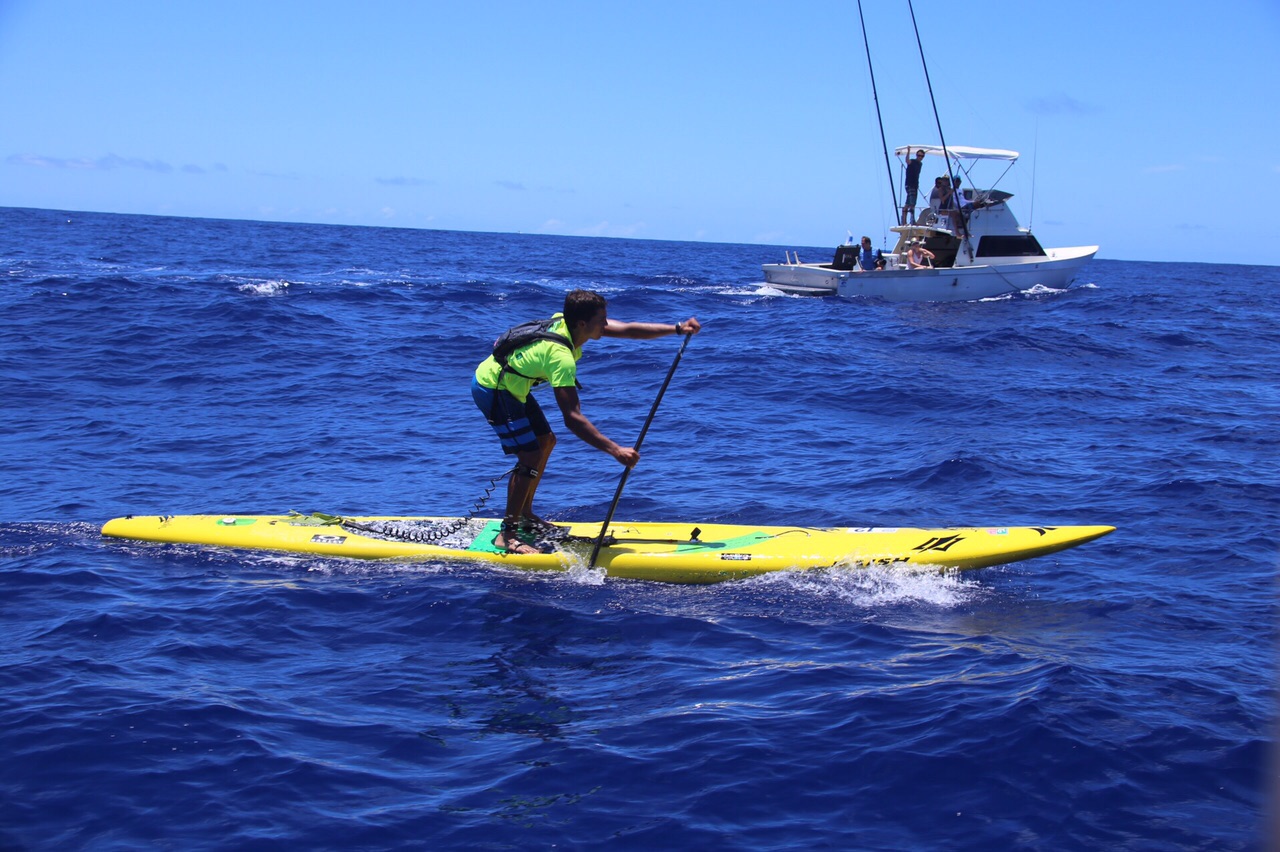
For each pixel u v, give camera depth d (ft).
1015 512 23.84
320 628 16.01
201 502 23.89
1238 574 19.27
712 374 44.96
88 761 11.52
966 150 81.46
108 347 44.93
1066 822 10.65
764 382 43.27
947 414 37.11
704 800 11.05
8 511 22.47
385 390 39.75
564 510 23.71
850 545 19.56
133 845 10.02
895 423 35.60
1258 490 25.57
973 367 48.60
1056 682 13.80
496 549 19.44
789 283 86.84
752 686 14.01
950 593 18.12
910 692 13.67
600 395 40.37
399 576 18.39
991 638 15.94
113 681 13.64
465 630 16.01
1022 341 56.44
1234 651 15.46
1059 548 19.10
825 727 12.67
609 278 106.83
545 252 183.01
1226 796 11.16
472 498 24.68
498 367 18.67
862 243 86.69
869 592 18.12
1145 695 13.62
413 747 12.20
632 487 25.95
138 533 20.36
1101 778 11.45
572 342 18.42
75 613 16.19
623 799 11.09
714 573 18.57
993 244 83.82
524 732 12.65
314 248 147.74
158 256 107.86
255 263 104.88
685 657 15.12
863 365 48.24
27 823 10.34
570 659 15.02
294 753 11.90
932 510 24.06
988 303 80.53
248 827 10.40
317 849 10.10
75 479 25.52
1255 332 66.69
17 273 73.77
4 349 42.91
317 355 46.52
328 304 64.85
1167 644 15.74
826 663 14.83
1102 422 35.50
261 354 45.85
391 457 28.96
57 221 207.92
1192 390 43.19
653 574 18.66
